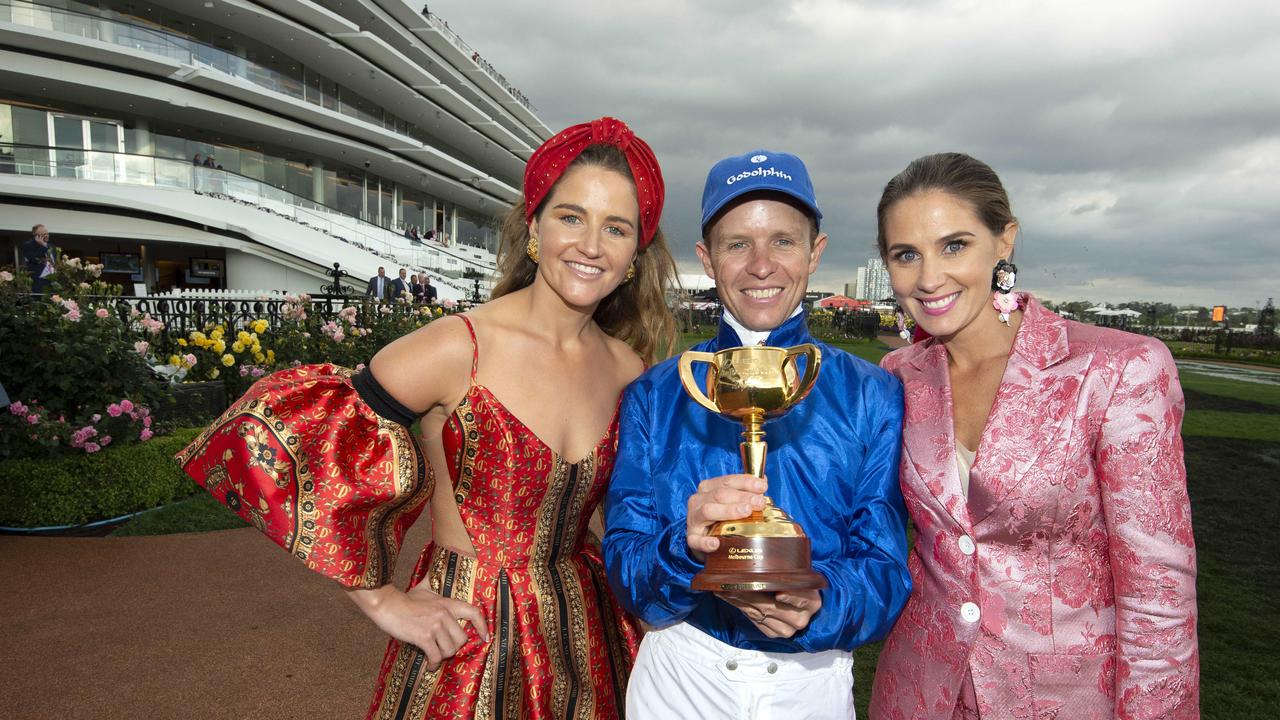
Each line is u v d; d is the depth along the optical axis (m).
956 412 1.66
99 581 4.26
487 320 1.84
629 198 1.76
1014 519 1.46
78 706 2.96
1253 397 14.88
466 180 47.41
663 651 1.65
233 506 1.59
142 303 8.66
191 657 3.38
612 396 1.98
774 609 1.29
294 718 2.92
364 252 30.33
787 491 1.58
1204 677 3.26
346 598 4.06
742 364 1.40
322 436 1.59
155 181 25.81
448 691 1.69
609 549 1.57
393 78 39.69
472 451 1.74
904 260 1.63
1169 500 1.38
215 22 31.39
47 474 5.28
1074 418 1.44
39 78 24.67
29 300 5.84
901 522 1.56
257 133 32.38
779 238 1.71
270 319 9.44
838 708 1.56
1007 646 1.46
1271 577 4.55
